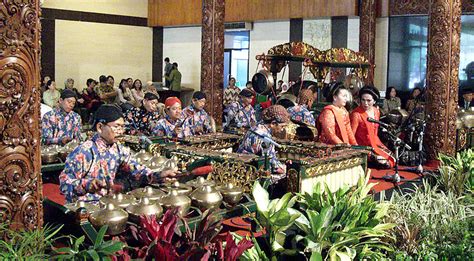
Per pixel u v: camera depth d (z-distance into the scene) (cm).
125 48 1853
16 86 268
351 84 963
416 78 1372
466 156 621
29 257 258
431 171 715
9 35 263
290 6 1513
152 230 301
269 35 1598
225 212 409
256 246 353
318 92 962
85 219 336
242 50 1673
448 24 750
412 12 1351
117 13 1825
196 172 469
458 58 768
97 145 402
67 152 598
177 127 661
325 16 1454
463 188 564
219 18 1028
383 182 679
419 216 435
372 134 770
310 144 586
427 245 408
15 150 271
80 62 1761
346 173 552
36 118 279
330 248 362
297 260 365
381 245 393
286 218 357
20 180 274
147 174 417
